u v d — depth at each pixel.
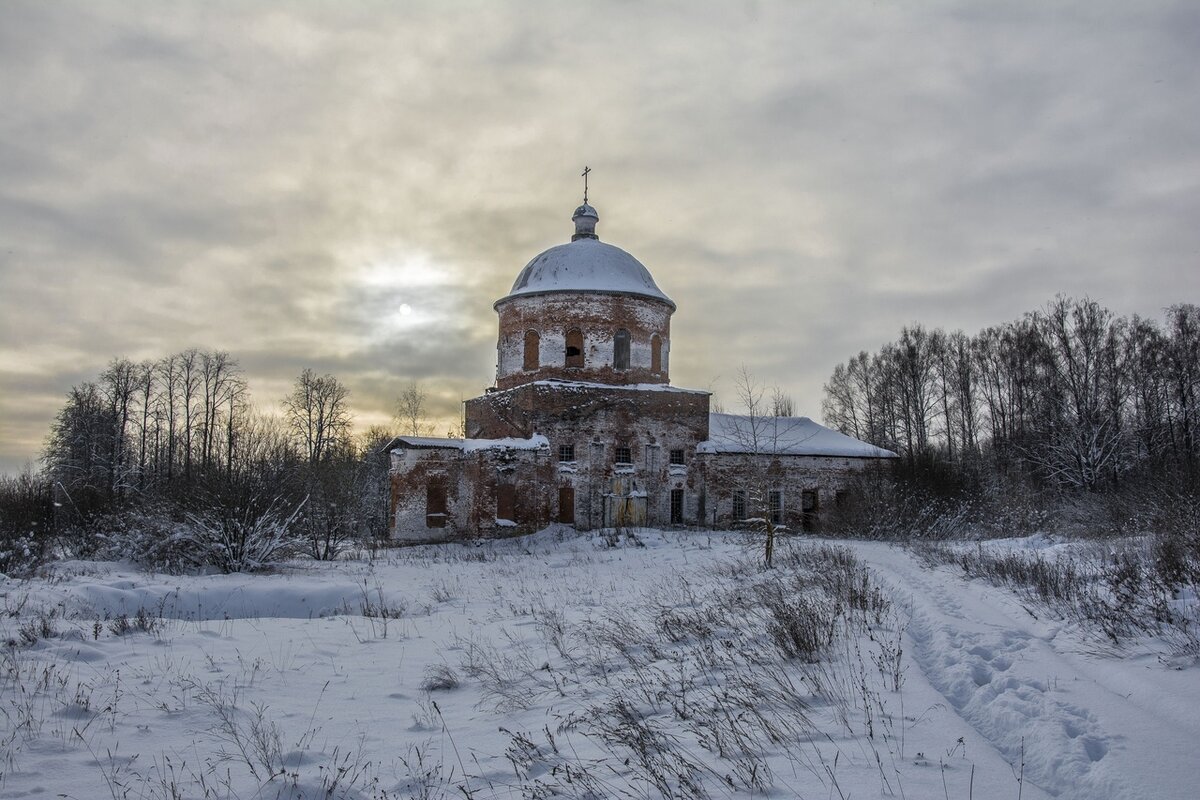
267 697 10.91
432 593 22.06
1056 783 6.32
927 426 68.25
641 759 7.34
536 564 28.72
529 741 8.30
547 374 41.38
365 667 12.95
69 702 9.96
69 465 56.38
